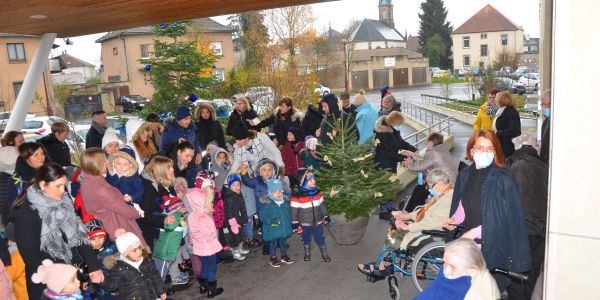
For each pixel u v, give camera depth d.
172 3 6.71
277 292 5.56
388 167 7.79
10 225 4.38
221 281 5.97
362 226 6.78
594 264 3.13
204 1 6.69
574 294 3.20
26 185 4.08
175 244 5.26
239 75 19.89
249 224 6.92
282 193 6.23
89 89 36.06
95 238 4.56
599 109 3.00
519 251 3.96
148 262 4.40
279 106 8.40
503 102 7.97
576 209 3.12
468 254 3.57
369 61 59.22
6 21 7.48
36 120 21.00
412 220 5.32
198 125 8.13
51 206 4.05
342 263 6.27
